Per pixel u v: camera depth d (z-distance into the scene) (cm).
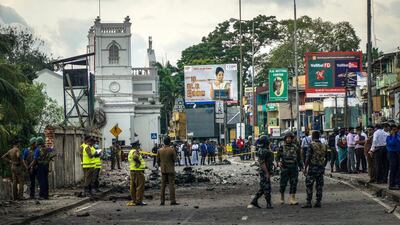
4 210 2808
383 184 3638
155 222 2433
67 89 8931
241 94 10656
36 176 3388
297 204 2922
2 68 3950
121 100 13675
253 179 4941
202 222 2395
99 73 13638
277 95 9294
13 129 4394
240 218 2478
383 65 8500
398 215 2425
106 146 13500
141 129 14075
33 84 8112
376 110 7306
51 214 2772
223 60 14588
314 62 8619
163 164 3122
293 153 2933
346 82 7862
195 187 4231
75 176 4666
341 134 4897
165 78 17650
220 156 8981
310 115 11488
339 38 12462
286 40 13175
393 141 3231
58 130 4191
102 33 13662
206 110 11150
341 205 2831
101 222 2480
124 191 4134
